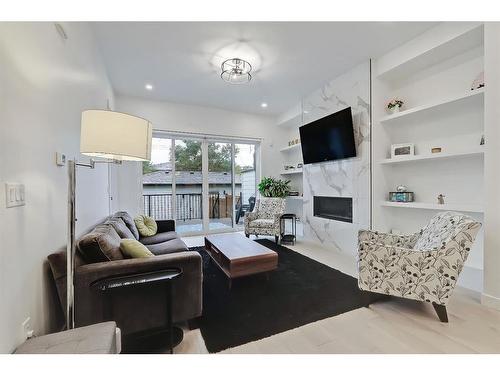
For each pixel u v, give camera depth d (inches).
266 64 133.1
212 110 203.8
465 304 80.9
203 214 207.2
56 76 63.0
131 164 180.4
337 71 143.3
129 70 136.7
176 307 65.6
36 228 51.1
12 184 42.1
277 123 229.1
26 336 45.6
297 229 214.7
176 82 153.4
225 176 217.8
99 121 51.2
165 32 102.7
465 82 105.6
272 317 75.2
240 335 66.2
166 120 188.2
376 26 101.0
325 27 101.0
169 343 59.6
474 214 104.8
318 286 98.1
